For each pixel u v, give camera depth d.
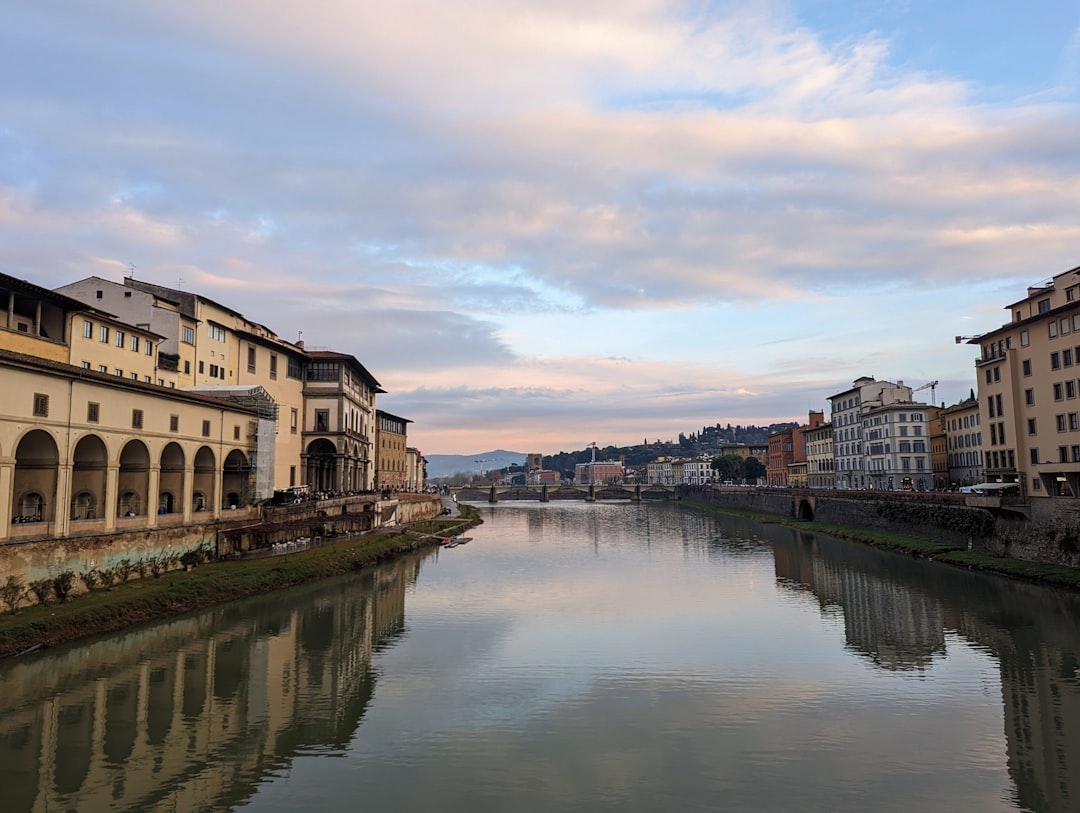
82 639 37.09
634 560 77.25
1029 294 67.69
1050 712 28.81
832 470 158.50
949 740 26.23
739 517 145.25
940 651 37.88
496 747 25.67
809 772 23.64
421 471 196.75
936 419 129.25
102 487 44.84
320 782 22.86
